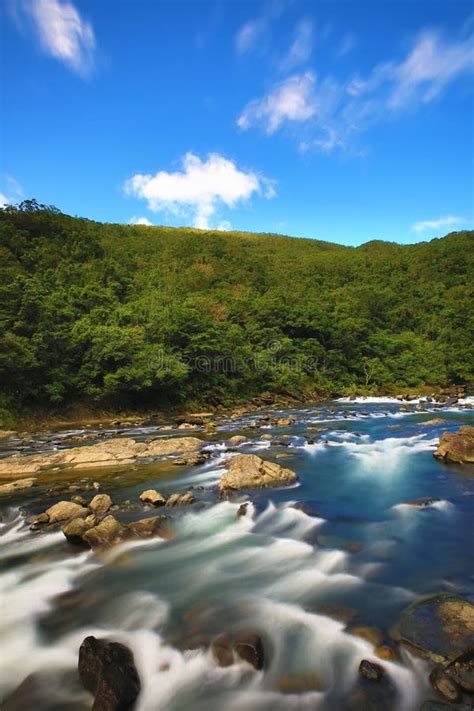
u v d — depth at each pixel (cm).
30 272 6744
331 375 6209
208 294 8150
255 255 13162
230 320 6262
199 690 519
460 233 15338
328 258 13488
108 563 865
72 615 689
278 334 6066
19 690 536
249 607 688
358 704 479
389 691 493
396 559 834
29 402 3328
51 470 1653
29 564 867
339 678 519
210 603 706
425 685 498
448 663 517
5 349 3109
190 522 1065
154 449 1964
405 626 596
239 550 908
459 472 1467
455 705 467
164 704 502
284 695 502
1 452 2164
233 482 1321
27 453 2123
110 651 559
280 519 1070
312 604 685
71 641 625
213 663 558
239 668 546
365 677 515
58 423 3362
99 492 1342
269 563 844
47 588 775
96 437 2612
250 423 3036
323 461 1689
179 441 2073
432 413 3300
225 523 1057
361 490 1291
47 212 10319
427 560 827
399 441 2067
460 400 4578
